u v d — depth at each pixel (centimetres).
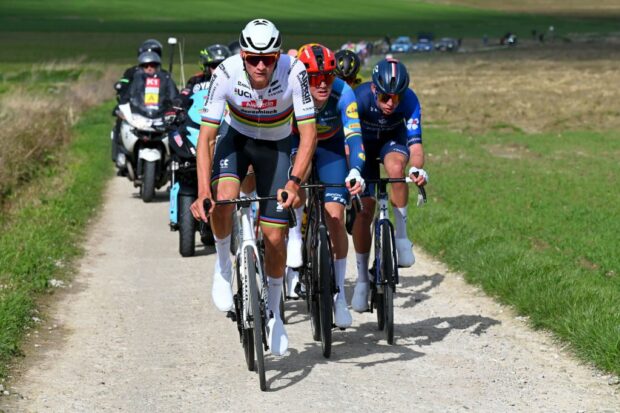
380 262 676
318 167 689
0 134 1521
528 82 4281
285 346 588
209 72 1057
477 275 856
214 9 11938
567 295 726
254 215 813
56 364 627
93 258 1006
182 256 1019
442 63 5916
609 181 1617
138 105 1410
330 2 13550
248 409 536
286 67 575
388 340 671
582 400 545
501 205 1326
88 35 8131
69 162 1706
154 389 576
